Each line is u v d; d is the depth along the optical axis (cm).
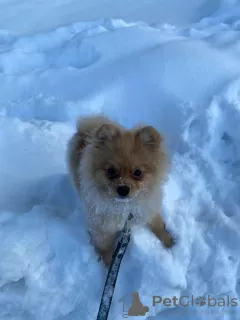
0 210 51
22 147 61
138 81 67
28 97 70
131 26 83
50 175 56
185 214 49
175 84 66
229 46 75
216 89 64
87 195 42
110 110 66
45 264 44
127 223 45
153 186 41
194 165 55
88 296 43
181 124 60
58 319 42
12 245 44
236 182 55
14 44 84
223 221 48
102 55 75
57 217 49
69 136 63
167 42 75
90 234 46
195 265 45
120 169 38
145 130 39
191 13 100
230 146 60
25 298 42
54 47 85
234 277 45
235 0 97
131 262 44
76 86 69
